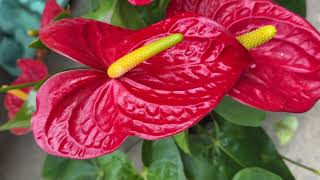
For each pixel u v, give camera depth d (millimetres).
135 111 360
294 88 375
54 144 355
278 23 381
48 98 362
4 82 629
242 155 477
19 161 605
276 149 504
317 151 525
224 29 344
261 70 382
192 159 475
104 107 370
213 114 488
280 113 529
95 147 354
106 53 382
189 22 356
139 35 369
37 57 605
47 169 495
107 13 434
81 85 373
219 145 481
